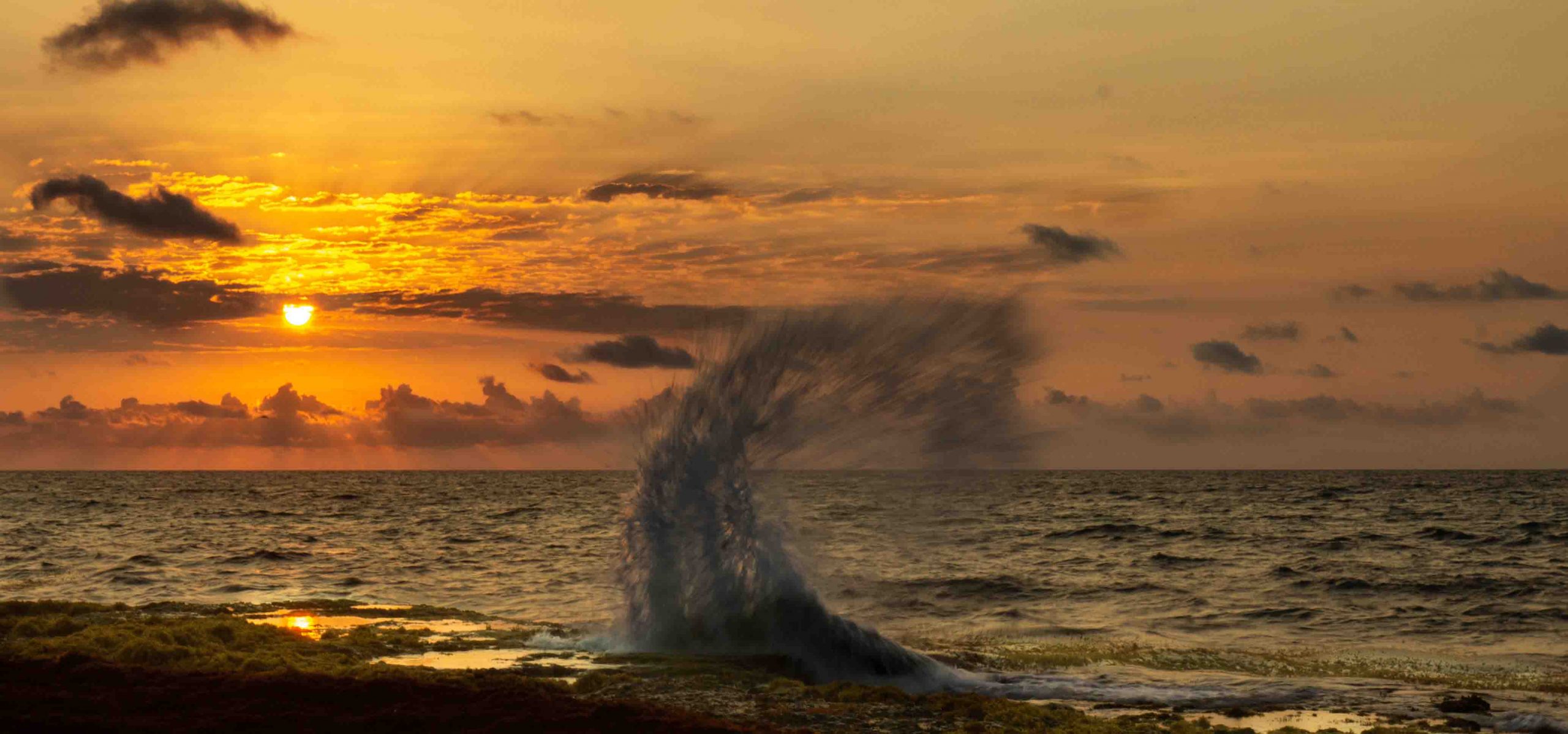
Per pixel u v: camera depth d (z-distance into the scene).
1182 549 41.03
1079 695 15.12
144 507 80.62
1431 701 14.63
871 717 12.30
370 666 13.77
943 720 12.21
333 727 10.45
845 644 16.81
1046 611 24.45
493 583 29.56
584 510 75.31
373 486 160.12
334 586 28.94
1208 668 17.44
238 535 48.56
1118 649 19.23
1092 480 189.25
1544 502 84.69
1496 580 29.80
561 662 15.59
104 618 19.09
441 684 12.13
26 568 32.84
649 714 11.17
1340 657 18.55
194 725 10.38
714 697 13.20
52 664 12.71
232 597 26.12
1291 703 14.59
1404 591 27.91
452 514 69.94
